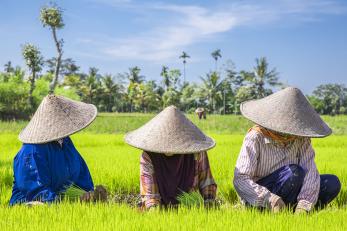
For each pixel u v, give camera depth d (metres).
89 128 39.00
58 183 5.00
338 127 41.56
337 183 5.39
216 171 9.31
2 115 48.78
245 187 4.97
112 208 4.39
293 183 5.05
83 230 3.67
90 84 97.69
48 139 4.76
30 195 4.88
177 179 4.84
